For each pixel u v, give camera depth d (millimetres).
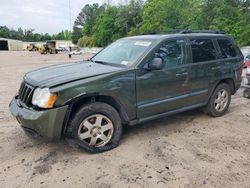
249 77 7332
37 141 4602
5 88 9797
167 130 5117
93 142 4137
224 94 5891
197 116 5914
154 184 3371
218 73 5559
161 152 4203
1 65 21500
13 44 96312
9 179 3502
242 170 3695
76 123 3941
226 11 27922
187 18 33031
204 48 5391
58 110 3729
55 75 4172
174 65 4844
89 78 3988
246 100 7402
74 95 3809
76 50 66688
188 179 3475
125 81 4250
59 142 4543
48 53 56031
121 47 5172
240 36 26578
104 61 5012
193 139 4703
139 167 3762
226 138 4750
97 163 3867
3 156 4109
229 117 5891
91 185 3361
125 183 3396
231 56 5910
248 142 4590
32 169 3738
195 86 5203
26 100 4035
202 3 28672
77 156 4078
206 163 3869
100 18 74062
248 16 27703
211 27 27516
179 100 4988
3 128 5242
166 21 35719
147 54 4516
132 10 64938
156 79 4578
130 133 4953
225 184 3371
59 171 3678
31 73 4613
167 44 4797
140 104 4480
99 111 4098
